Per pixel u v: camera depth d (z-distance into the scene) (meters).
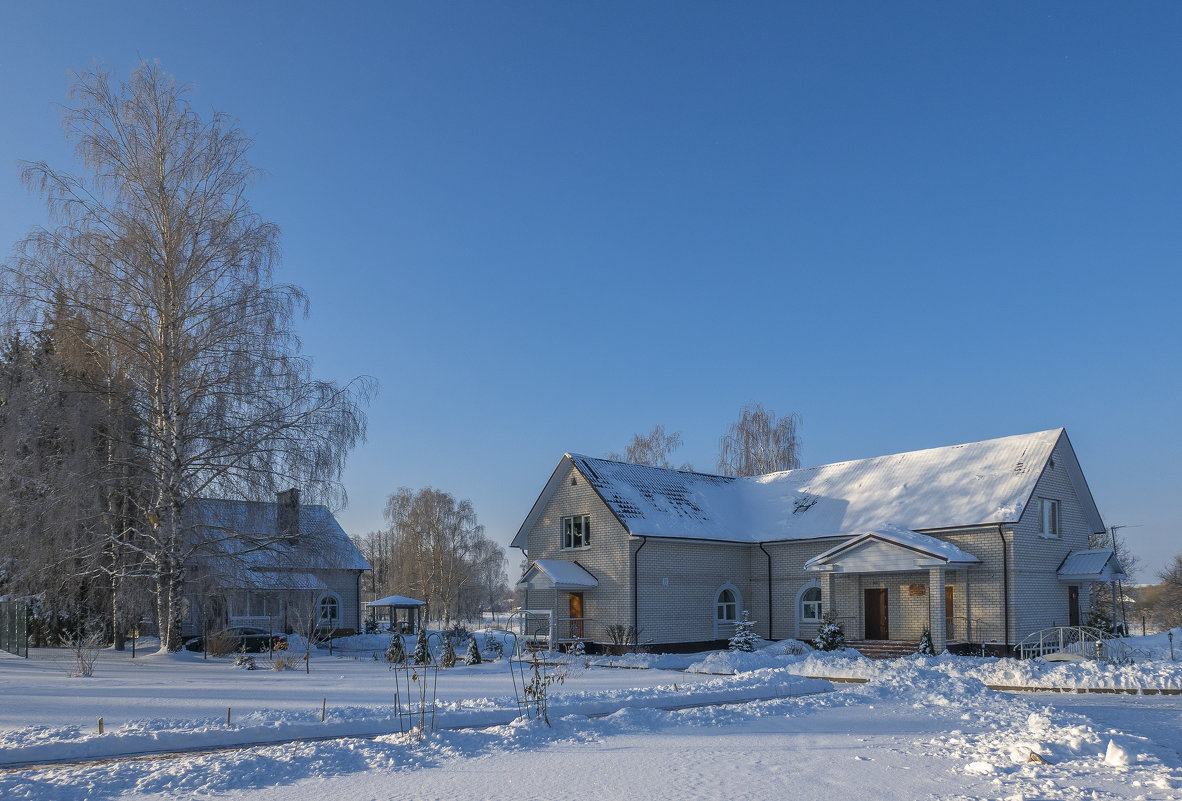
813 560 32.84
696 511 38.16
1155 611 62.75
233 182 30.92
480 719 13.69
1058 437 32.38
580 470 36.50
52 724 13.33
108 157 29.75
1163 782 8.80
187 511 29.11
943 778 9.37
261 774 9.59
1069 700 18.20
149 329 29.86
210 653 30.50
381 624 63.72
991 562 30.17
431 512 75.38
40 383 28.64
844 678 22.41
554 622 36.34
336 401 30.53
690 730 13.11
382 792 8.81
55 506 27.23
